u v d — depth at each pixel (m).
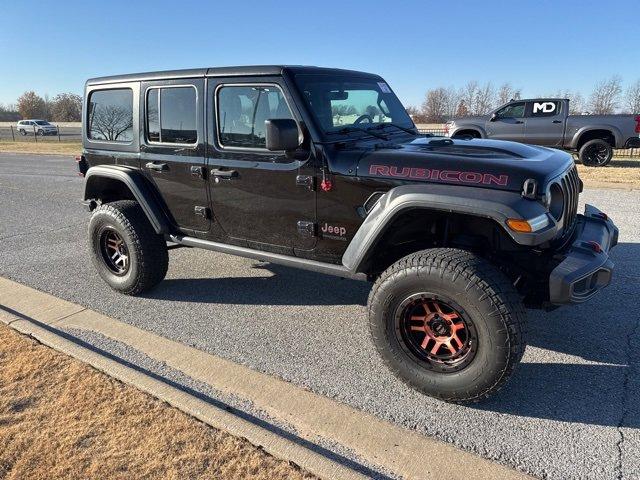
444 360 2.87
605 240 3.29
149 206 4.21
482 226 3.17
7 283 4.97
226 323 4.03
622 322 3.84
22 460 2.42
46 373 3.19
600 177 10.59
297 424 2.73
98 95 4.55
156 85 4.02
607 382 3.07
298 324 3.99
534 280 3.13
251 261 5.56
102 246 4.65
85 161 4.81
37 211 8.63
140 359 3.46
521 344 2.63
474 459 2.43
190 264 5.49
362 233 3.12
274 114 3.42
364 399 2.96
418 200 2.84
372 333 3.02
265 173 3.52
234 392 3.04
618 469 2.35
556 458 2.44
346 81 3.75
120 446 2.51
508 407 2.86
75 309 4.32
